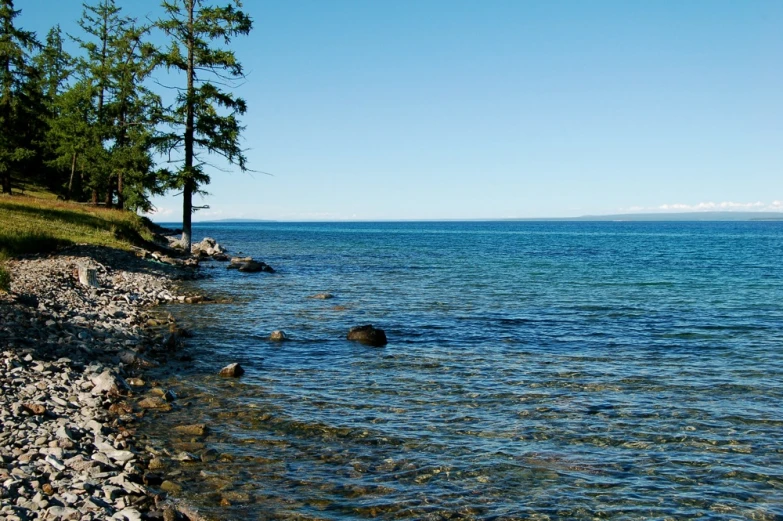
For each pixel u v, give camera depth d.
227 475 7.68
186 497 7.01
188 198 36.19
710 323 20.45
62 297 18.11
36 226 29.09
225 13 32.97
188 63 33.41
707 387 12.51
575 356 15.30
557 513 7.02
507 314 22.05
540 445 9.10
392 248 71.88
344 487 7.52
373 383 12.39
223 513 6.71
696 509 7.18
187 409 10.22
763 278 36.50
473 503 7.21
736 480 7.99
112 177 47.28
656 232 160.50
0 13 42.16
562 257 56.25
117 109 43.78
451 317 21.20
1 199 35.69
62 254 25.89
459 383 12.53
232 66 33.81
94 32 45.25
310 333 17.59
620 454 8.81
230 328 17.89
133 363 12.71
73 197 57.31
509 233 152.00
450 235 133.38
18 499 6.21
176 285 26.59
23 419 8.52
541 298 26.69
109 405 9.82
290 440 9.02
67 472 7.07
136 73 36.19
